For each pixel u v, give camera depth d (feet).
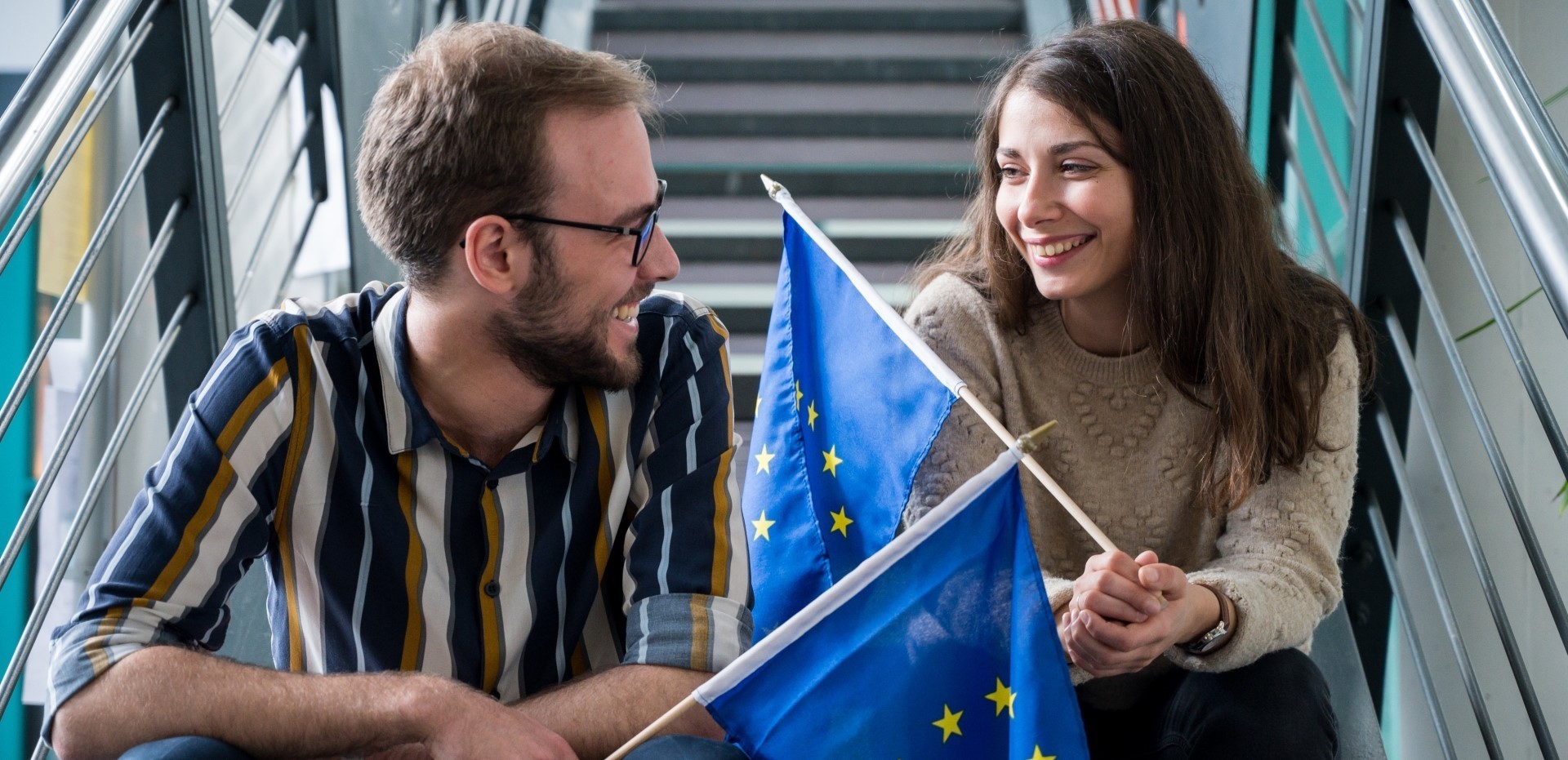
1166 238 4.68
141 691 3.82
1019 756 3.76
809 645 3.77
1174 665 4.91
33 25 8.50
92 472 8.30
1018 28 13.64
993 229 5.09
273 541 4.41
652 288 4.33
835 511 5.06
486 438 4.40
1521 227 4.17
